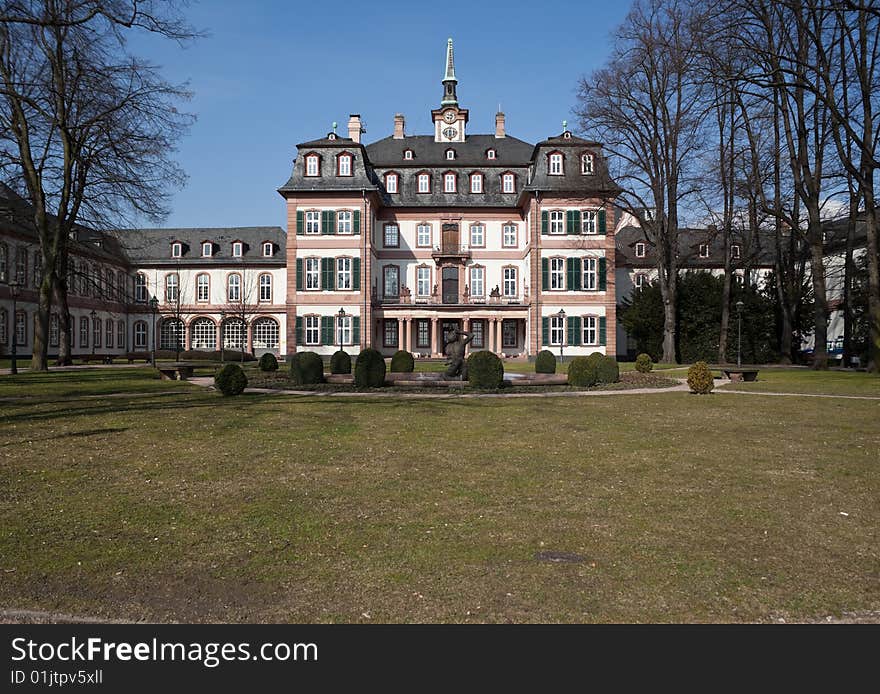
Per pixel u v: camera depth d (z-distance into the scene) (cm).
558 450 956
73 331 4881
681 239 5375
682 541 556
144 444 988
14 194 2903
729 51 2238
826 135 2900
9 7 1555
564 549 535
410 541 555
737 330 3912
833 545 548
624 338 5200
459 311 4525
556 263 4369
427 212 4769
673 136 3497
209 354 5016
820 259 2886
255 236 5897
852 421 1262
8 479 768
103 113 2572
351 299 4416
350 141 4497
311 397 1692
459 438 1053
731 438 1066
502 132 5181
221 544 550
